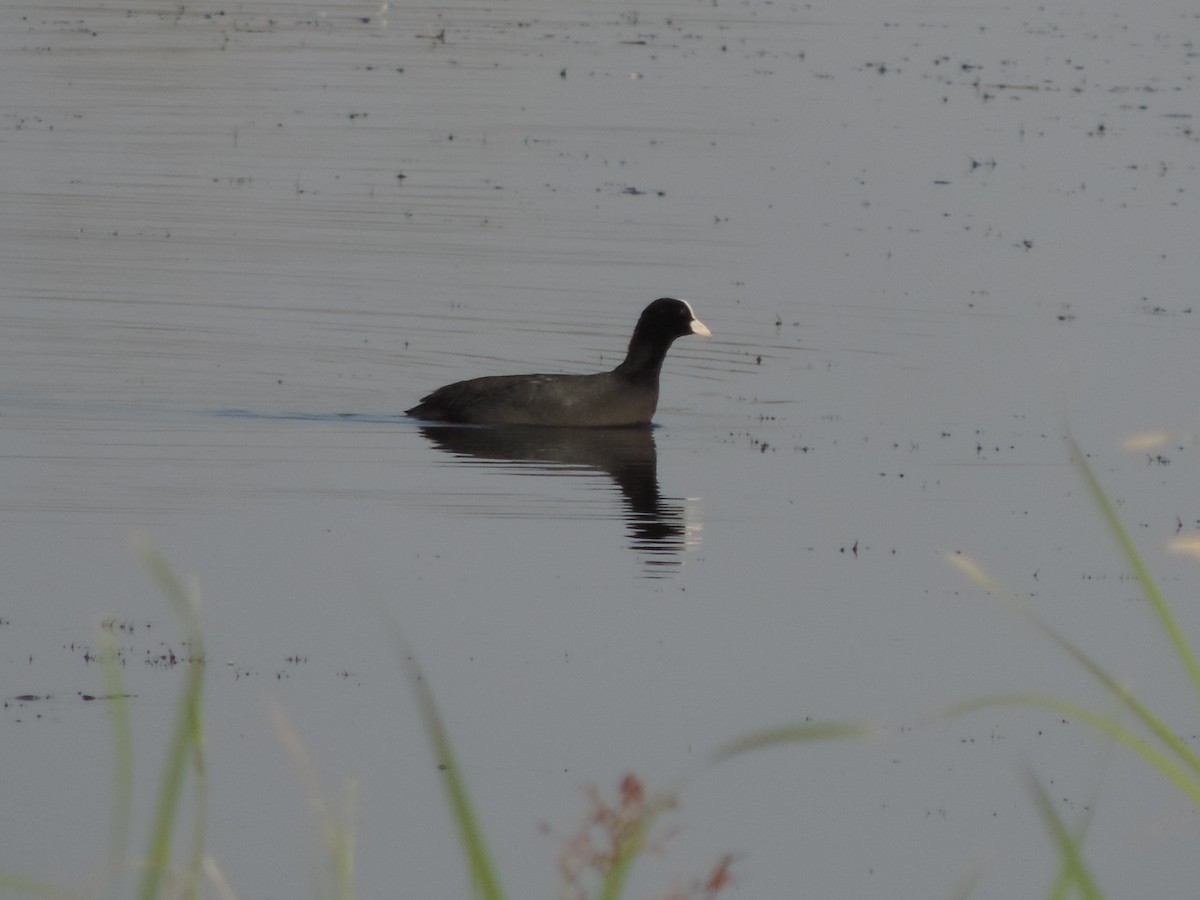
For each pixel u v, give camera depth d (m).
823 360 21.69
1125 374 20.89
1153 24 55.22
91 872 9.32
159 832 5.11
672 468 17.48
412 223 28.14
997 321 23.27
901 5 59.72
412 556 14.58
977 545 15.34
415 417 18.98
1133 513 16.25
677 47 48.31
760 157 34.03
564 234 27.66
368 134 35.50
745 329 22.95
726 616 13.55
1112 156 34.56
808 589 14.20
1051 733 11.88
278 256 25.80
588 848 5.08
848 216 29.34
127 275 24.41
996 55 47.88
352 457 17.42
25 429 17.88
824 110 39.19
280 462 17.16
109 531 14.93
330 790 10.59
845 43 49.69
